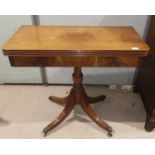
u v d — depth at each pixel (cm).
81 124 148
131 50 99
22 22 159
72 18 156
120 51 99
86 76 187
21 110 162
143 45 105
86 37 115
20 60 105
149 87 145
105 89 190
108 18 156
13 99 175
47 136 138
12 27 162
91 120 150
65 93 184
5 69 186
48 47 101
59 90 188
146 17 154
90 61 105
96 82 191
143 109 164
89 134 139
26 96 179
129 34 121
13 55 101
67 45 104
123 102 172
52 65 107
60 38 113
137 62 105
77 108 163
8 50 99
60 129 143
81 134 139
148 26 157
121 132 141
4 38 167
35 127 146
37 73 187
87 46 103
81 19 157
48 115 157
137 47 102
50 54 100
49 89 189
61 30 126
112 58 104
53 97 168
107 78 187
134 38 115
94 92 185
